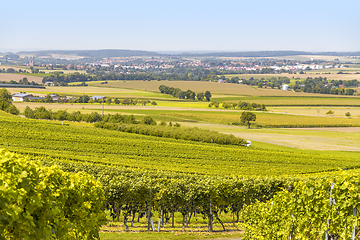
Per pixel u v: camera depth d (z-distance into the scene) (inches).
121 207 797.2
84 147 2400.3
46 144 2338.8
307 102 7795.3
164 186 820.6
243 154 2623.0
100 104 6766.7
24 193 241.9
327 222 337.7
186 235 720.3
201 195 805.9
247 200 896.3
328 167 2400.3
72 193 358.0
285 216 418.9
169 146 2662.4
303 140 4015.8
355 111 6737.2
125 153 2370.8
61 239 309.7
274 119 5506.9
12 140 2340.1
